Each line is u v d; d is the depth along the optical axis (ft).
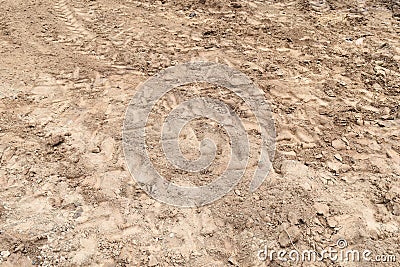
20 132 7.68
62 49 10.05
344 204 6.19
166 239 5.92
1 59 9.66
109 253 5.78
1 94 8.59
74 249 5.83
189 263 5.63
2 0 12.29
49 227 6.09
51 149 7.35
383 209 6.13
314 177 6.64
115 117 7.98
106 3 12.12
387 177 6.61
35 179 6.82
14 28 10.89
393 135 7.38
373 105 8.07
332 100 8.21
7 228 6.07
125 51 9.89
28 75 9.15
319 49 9.64
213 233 5.97
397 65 9.01
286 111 7.99
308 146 7.25
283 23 10.70
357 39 9.89
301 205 6.19
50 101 8.43
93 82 8.92
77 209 6.36
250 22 10.82
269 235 5.89
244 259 5.65
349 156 7.02
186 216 6.21
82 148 7.36
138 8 11.78
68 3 12.14
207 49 9.83
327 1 11.60
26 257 5.75
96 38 10.43
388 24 10.43
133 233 6.02
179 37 10.34
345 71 8.95
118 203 6.43
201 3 11.82
